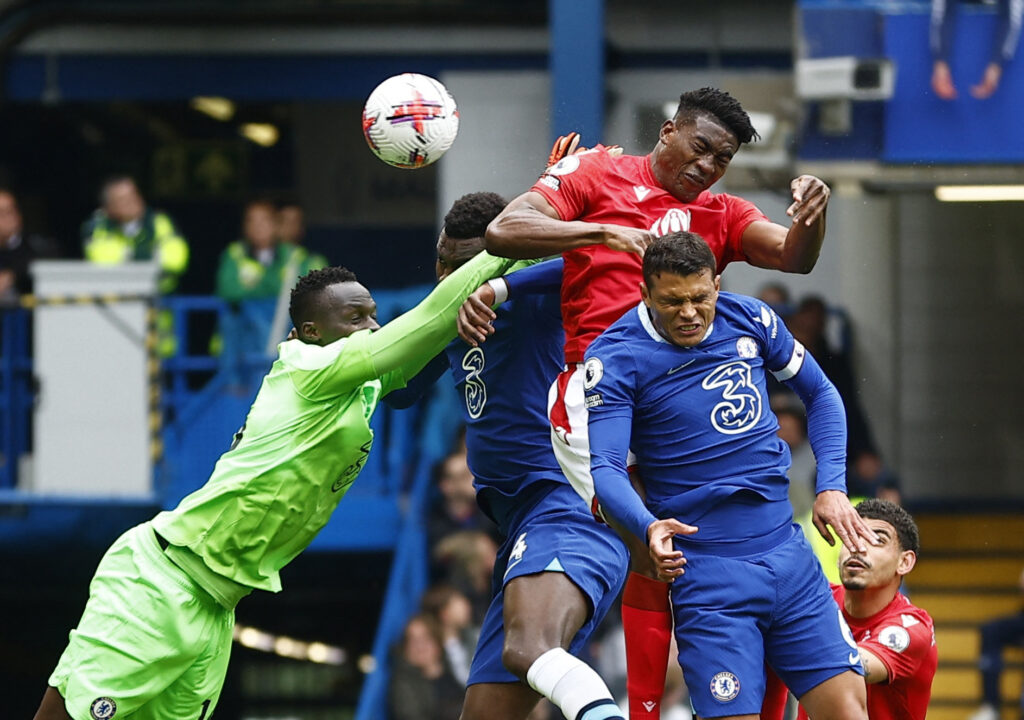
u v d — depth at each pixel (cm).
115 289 3972
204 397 4022
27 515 3978
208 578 1720
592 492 1524
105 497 3928
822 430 1500
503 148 4250
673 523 1353
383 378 1730
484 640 1708
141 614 1705
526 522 1661
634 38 4253
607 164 1570
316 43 4691
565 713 1465
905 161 3916
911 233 4672
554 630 1538
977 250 4675
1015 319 4656
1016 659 4169
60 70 4747
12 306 3956
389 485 4066
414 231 5231
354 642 4588
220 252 5328
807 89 3894
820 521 1459
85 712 1694
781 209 4038
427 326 1619
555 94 3928
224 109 5238
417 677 3484
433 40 4628
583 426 1526
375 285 5225
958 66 3888
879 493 4006
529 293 1616
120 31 4731
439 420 4006
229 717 4669
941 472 4728
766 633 1473
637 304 1532
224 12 4675
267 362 4034
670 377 1452
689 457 1453
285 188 5281
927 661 1627
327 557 4225
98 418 3950
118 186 4162
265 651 4662
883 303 4703
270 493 1697
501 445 1697
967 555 4566
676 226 1550
